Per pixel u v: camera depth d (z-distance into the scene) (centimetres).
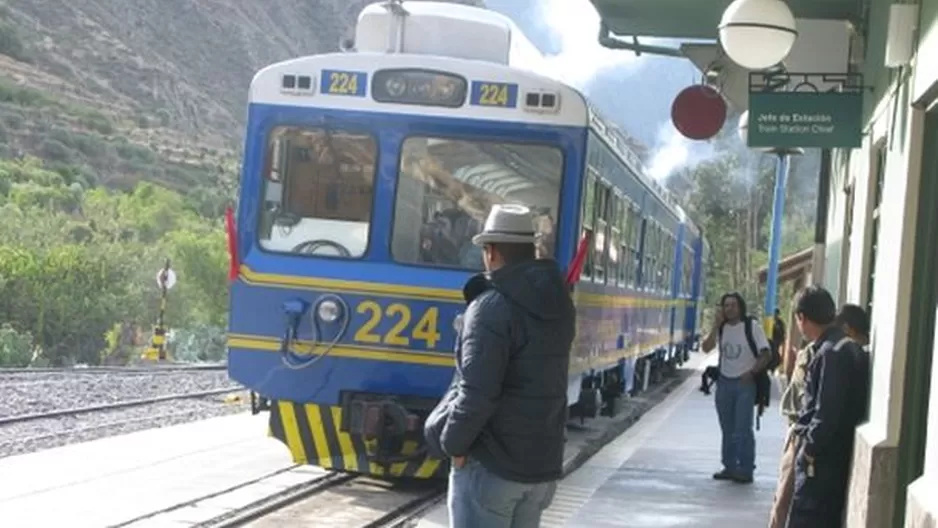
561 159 1072
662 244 2019
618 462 1343
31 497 993
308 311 1071
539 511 556
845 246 1227
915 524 583
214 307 4312
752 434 1204
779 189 2353
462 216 1073
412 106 1078
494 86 1077
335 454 1091
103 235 4716
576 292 1114
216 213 7688
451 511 546
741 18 866
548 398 536
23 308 3344
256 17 15425
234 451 1326
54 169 7819
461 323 553
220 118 12069
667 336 2344
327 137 1084
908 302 703
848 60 1054
